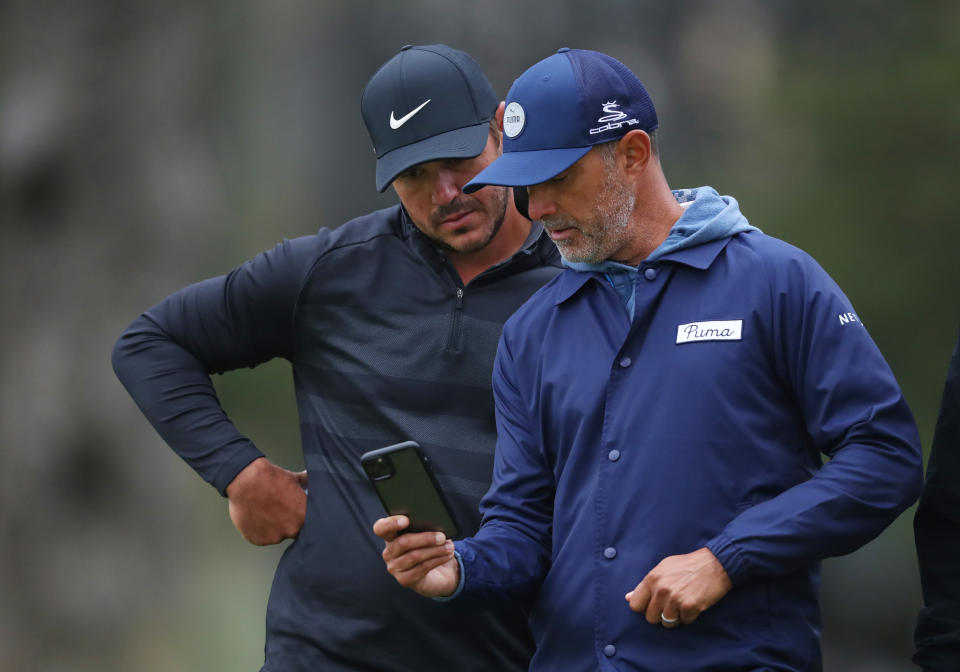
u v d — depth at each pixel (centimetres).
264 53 4734
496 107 1149
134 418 2880
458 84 1127
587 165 950
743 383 923
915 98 5147
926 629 984
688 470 920
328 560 1151
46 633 2800
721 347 928
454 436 1136
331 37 5150
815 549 884
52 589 2809
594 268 985
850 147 5206
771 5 5919
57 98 2859
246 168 4531
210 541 3017
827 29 5784
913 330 4841
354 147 5212
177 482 2916
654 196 973
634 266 977
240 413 4391
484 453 1131
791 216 5112
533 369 1009
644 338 954
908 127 5144
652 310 955
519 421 1019
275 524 1185
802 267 935
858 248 4947
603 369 965
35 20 2880
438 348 1144
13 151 2845
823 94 5353
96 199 2881
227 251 4097
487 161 1133
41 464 2825
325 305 1177
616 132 951
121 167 2897
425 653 1125
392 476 912
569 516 970
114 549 2845
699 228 955
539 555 997
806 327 920
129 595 2833
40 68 2870
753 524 890
